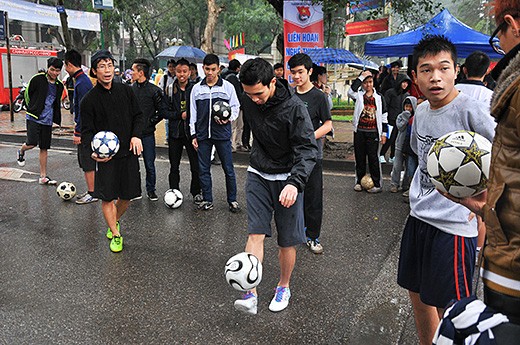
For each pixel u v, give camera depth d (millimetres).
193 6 39312
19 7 17828
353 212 6465
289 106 3307
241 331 3398
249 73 3131
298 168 3250
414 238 2658
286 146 3422
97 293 3984
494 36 1665
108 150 4543
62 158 10156
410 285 2693
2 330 3389
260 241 3516
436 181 2020
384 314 3633
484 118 2467
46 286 4113
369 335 3355
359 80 7449
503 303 1480
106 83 4648
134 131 4828
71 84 17141
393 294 3951
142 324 3488
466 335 1570
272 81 3252
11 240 5266
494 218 1499
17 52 21734
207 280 4258
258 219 3531
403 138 7273
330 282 4242
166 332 3381
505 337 1462
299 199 3572
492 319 1494
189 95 6391
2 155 10383
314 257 4840
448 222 2475
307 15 9758
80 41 36531
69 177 8375
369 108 7258
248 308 3225
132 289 4066
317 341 3279
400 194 7504
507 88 1449
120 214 5141
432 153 2037
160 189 7672
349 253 4953
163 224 5875
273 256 4867
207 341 3266
